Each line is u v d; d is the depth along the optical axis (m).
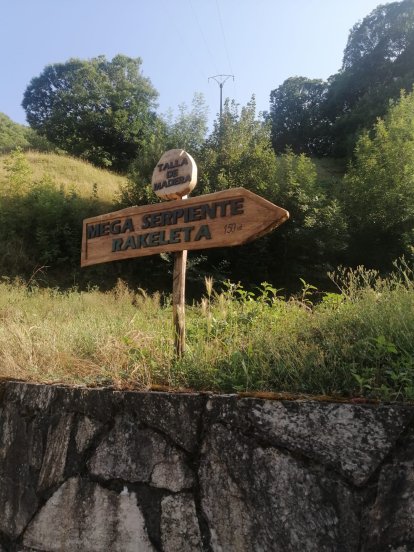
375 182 13.15
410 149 13.58
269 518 1.84
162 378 2.66
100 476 2.30
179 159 3.08
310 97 40.00
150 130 30.80
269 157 13.34
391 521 1.63
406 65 33.22
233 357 2.64
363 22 37.47
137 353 3.06
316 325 3.00
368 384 2.16
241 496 1.92
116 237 3.32
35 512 2.51
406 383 2.07
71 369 3.08
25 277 10.38
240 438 1.98
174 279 3.03
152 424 2.22
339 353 2.50
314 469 1.80
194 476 2.05
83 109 31.64
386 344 2.29
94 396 2.45
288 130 39.41
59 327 4.21
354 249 12.68
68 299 8.28
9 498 2.68
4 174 15.73
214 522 1.95
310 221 11.66
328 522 1.73
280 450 1.88
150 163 15.23
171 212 3.04
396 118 16.62
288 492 1.82
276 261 12.12
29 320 5.68
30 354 3.33
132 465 2.22
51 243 11.45
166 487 2.11
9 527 2.63
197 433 2.10
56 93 35.84
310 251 12.02
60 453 2.49
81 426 2.45
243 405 2.01
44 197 12.22
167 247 3.03
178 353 2.88
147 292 10.77
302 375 2.38
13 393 2.89
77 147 29.58
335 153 32.25
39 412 2.68
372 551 1.63
